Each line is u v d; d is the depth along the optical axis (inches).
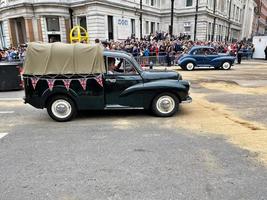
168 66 806.5
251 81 506.3
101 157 173.5
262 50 1114.1
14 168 160.2
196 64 703.1
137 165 161.5
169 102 263.7
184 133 217.9
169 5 1769.2
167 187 136.4
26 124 252.5
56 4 1151.6
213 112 284.2
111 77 253.0
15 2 1203.9
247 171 152.3
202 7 1721.2
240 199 125.5
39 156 176.9
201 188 135.0
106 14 1198.9
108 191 133.8
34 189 136.7
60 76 247.0
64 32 1205.1
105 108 258.5
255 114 275.4
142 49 820.0
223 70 701.9
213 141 199.2
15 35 1304.1
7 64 440.1
